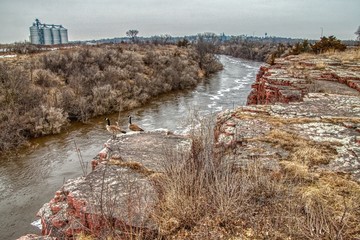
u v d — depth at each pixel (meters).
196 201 3.14
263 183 3.41
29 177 14.63
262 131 5.13
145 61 40.75
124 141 5.31
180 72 39.66
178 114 25.00
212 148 4.05
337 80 10.16
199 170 3.59
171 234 2.91
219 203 3.11
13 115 20.34
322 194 3.24
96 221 3.14
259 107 6.66
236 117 5.95
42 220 3.68
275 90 9.10
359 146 4.43
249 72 51.50
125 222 3.01
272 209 3.10
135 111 26.62
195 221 3.02
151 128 21.33
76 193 3.57
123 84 29.84
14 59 32.44
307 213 2.97
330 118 5.74
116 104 26.67
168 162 3.84
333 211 2.97
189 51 54.75
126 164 4.30
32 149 18.16
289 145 4.51
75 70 30.97
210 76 47.12
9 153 17.50
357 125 5.30
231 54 93.38
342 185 3.41
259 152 4.30
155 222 3.01
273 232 2.80
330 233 2.64
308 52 25.84
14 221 11.44
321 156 4.10
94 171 4.18
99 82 28.69
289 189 3.37
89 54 36.12
